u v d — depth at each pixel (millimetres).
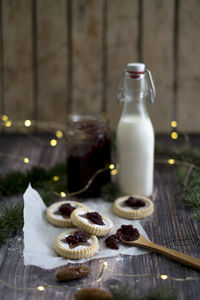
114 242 1028
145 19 1506
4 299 913
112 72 1551
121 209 1123
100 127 1187
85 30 1517
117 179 1241
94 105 1583
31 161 1391
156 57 1537
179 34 1518
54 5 1496
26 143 1520
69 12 1502
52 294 923
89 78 1558
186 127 1602
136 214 1114
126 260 996
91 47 1531
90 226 1041
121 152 1194
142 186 1203
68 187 1223
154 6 1496
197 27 1510
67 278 941
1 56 1537
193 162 1310
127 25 1511
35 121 1598
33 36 1521
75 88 1567
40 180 1253
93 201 1192
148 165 1195
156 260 996
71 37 1522
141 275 960
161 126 1602
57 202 1155
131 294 918
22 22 1509
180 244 1040
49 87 1567
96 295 899
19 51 1533
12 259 998
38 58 1541
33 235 1042
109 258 1000
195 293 923
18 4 1495
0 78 1558
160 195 1218
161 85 1562
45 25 1513
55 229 1078
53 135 1586
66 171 1287
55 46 1529
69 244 1012
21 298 915
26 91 1570
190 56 1534
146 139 1178
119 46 1529
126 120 1184
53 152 1459
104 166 1199
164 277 951
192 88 1562
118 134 1195
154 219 1120
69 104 1581
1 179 1234
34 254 997
